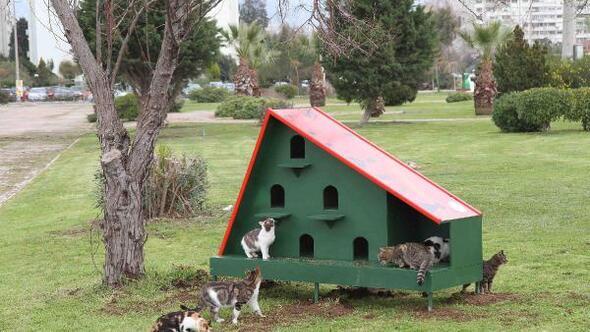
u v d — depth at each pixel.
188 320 7.79
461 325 8.16
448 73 101.94
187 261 12.60
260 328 8.39
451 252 8.60
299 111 9.89
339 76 39.69
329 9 10.23
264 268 9.25
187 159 17.80
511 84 41.88
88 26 31.48
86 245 14.59
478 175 21.06
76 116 62.03
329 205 9.28
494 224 14.64
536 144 27.39
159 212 16.77
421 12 39.38
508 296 9.34
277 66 77.88
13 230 16.89
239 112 49.97
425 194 8.93
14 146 38.03
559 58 45.28
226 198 19.28
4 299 10.70
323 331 8.20
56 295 10.59
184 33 10.09
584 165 21.77
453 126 37.28
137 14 10.02
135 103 51.09
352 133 9.98
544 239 13.07
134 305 9.66
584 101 30.77
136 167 10.27
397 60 39.47
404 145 29.64
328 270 8.83
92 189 22.17
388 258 8.55
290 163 9.30
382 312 8.84
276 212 9.49
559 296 9.34
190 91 85.81
